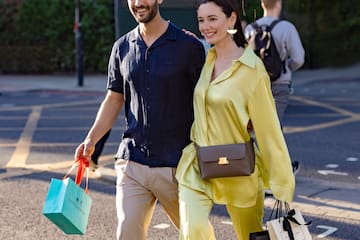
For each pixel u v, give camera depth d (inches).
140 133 202.8
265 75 191.3
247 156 189.3
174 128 201.0
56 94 960.9
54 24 1235.9
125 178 205.0
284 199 188.9
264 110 190.2
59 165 444.1
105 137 375.9
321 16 1251.2
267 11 337.4
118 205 203.6
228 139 191.2
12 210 331.6
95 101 859.4
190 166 194.7
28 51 1252.5
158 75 198.4
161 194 204.4
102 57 1239.5
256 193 196.4
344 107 747.4
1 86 1041.5
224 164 187.9
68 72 1263.5
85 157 209.2
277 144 190.2
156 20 199.6
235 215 202.1
